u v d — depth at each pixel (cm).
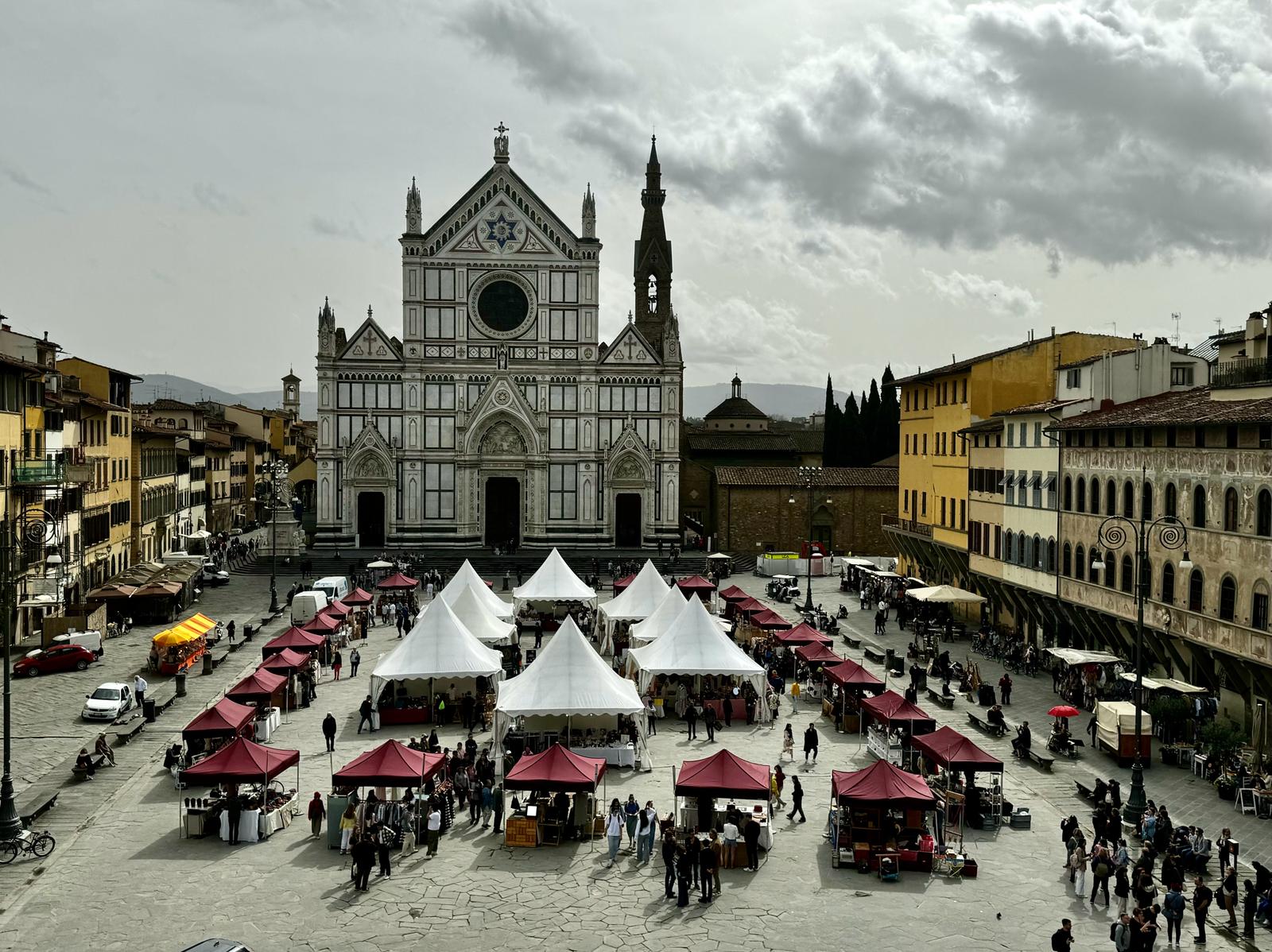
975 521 8512
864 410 17750
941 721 5716
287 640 6488
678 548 12788
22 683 6450
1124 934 2989
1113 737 5006
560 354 12875
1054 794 4562
